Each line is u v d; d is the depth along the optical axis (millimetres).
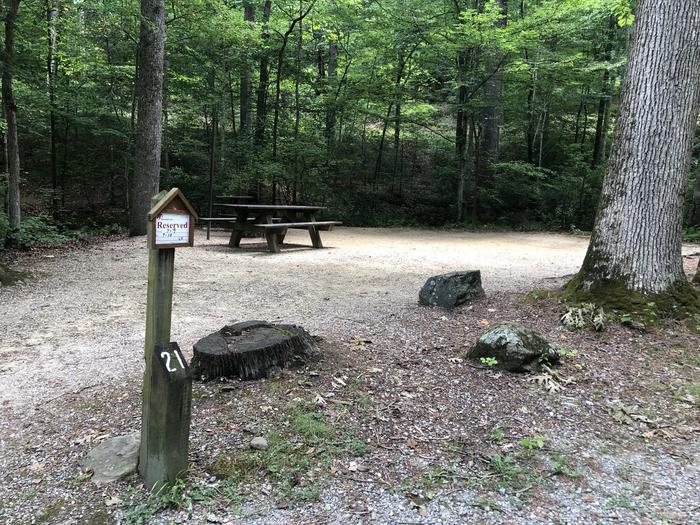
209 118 17062
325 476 2322
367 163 19078
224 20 13648
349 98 16141
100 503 2152
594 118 20297
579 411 3072
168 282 2211
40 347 4246
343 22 15547
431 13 15312
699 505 2205
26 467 2445
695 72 4324
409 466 2426
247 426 2703
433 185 18766
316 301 5781
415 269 7883
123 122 14742
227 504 2129
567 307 4668
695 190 13672
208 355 3191
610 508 2160
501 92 16141
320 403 2949
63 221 13703
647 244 4516
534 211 17172
